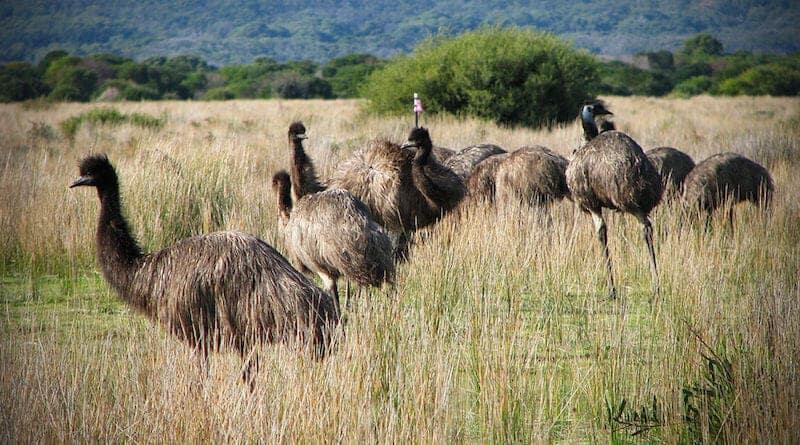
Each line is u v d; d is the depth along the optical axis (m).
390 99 127.69
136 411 22.41
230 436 21.52
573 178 39.84
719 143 80.75
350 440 21.81
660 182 39.16
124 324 31.98
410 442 22.03
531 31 130.88
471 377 27.12
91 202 45.62
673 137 90.31
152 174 46.44
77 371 24.25
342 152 67.69
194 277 24.45
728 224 45.06
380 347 26.19
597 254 39.56
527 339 29.22
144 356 26.03
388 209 37.88
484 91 119.62
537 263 38.22
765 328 26.38
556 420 24.45
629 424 23.89
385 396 24.56
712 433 23.11
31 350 25.88
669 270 37.12
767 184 47.38
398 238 38.66
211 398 22.62
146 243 43.44
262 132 100.00
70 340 28.05
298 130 37.06
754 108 165.00
